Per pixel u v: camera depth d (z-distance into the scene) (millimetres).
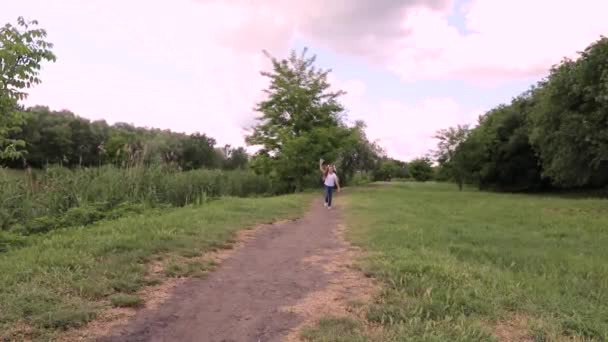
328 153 30422
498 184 46062
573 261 8016
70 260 6125
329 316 4727
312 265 7086
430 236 9898
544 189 44906
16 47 7410
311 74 31250
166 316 4750
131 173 14547
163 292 5504
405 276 6086
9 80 7695
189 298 5336
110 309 4824
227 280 6129
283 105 30875
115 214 11000
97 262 6262
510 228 12852
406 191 32625
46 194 11398
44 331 4117
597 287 6332
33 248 6953
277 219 12797
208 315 4809
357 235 9938
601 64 21500
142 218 10250
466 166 42188
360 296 5434
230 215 11750
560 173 27703
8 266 5816
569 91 23922
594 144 22328
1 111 7984
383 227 10977
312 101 31219
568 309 5125
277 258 7586
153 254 7035
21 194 10695
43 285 5176
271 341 4180
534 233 11930
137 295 5312
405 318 4602
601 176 29266
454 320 4602
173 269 6324
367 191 30172
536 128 28453
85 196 12016
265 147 30203
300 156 29281
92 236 7875
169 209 12953
